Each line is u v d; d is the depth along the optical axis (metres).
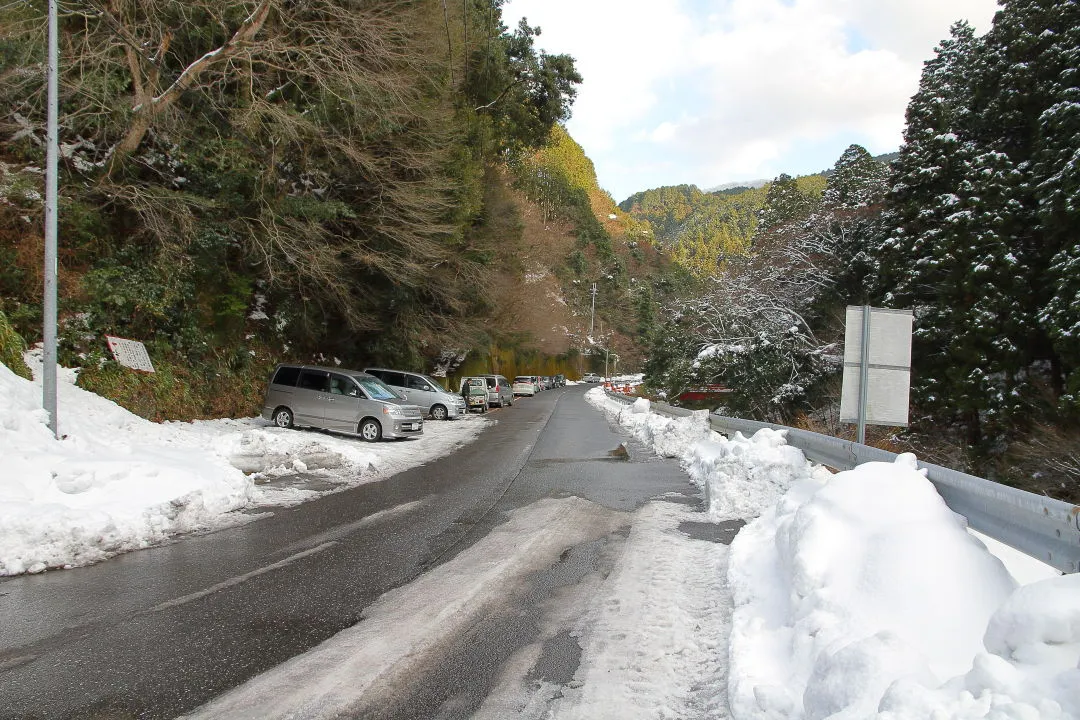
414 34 20.81
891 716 2.35
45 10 13.40
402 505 8.88
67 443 8.84
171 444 12.19
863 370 7.79
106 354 14.18
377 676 3.82
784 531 4.93
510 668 3.95
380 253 22.12
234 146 16.80
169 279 15.80
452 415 25.50
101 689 3.64
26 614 4.81
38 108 14.15
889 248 21.58
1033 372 18.28
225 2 15.96
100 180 14.92
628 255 116.19
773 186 49.50
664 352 42.84
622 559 6.24
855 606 3.62
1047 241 17.19
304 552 6.54
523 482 10.77
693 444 13.87
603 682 3.76
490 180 32.12
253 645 4.27
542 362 78.62
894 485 4.39
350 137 18.53
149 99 14.77
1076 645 2.51
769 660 3.70
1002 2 20.42
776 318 27.61
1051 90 17.91
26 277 13.41
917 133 21.58
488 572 5.85
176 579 5.66
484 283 30.56
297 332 22.78
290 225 18.61
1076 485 15.30
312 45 17.20
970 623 3.40
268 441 13.25
